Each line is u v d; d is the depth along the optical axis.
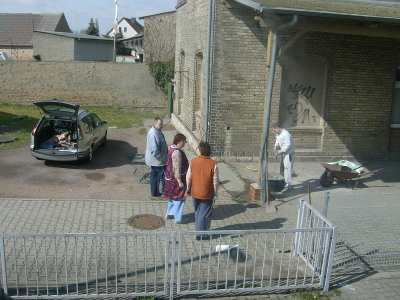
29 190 8.90
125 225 7.25
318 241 5.61
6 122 16.84
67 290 4.88
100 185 9.49
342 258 6.37
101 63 20.94
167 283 5.16
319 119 12.18
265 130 8.38
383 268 6.23
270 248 6.66
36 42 27.73
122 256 6.10
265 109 8.35
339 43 11.51
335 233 5.37
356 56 11.70
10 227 6.94
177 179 7.08
